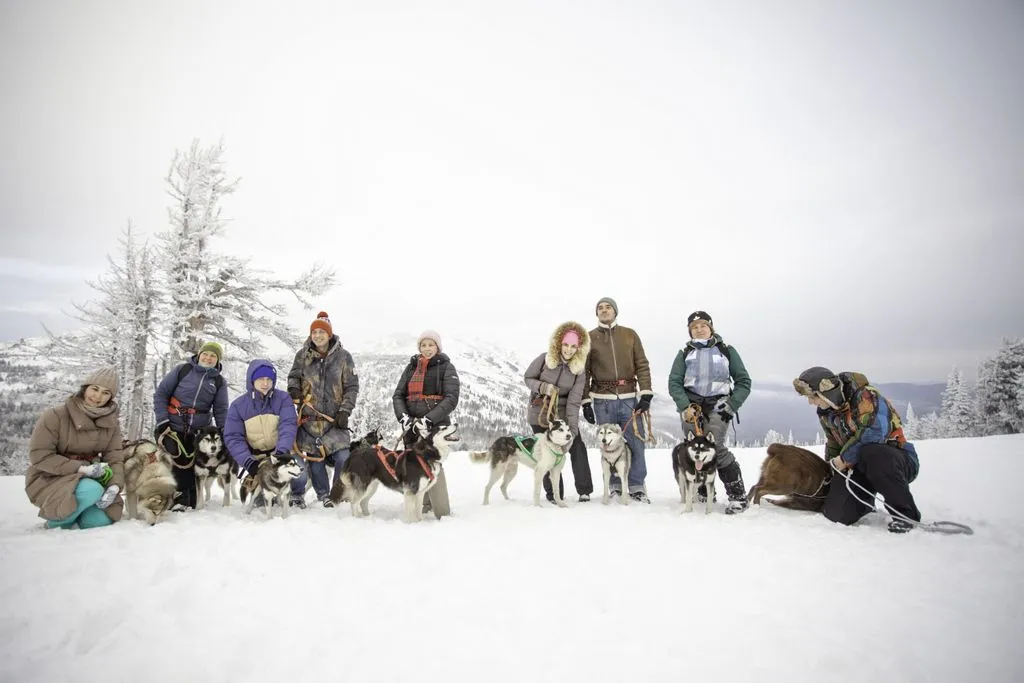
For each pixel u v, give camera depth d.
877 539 4.30
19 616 2.73
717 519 5.16
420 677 2.26
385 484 5.45
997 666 2.29
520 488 7.87
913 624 2.70
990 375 35.03
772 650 2.47
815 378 5.21
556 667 2.35
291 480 5.96
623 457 6.25
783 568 3.57
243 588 3.22
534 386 6.60
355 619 2.81
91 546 4.04
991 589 3.14
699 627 2.71
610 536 4.49
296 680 2.25
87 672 2.27
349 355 6.50
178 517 5.34
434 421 5.71
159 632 2.64
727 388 5.95
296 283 19.62
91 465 5.02
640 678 2.26
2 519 5.55
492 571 3.56
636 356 6.57
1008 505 5.52
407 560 3.79
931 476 7.26
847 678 2.24
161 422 6.01
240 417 5.93
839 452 5.41
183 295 18.41
